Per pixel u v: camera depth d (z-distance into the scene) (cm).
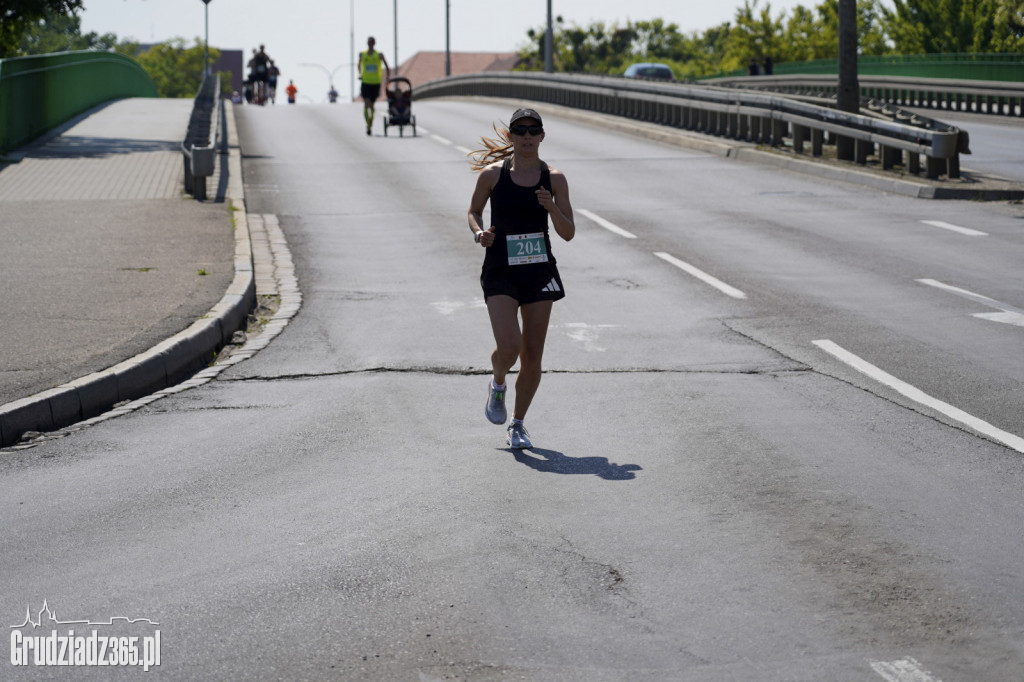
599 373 921
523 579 525
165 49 14775
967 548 557
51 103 3195
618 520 599
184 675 443
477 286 1296
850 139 2403
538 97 4531
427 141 3086
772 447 724
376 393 865
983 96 4253
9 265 1306
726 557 548
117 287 1180
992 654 450
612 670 440
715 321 1109
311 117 4034
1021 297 1209
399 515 610
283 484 669
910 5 5944
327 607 499
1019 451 713
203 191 1891
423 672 441
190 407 845
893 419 786
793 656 450
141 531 598
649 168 2456
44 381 839
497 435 761
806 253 1488
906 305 1175
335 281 1333
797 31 8125
